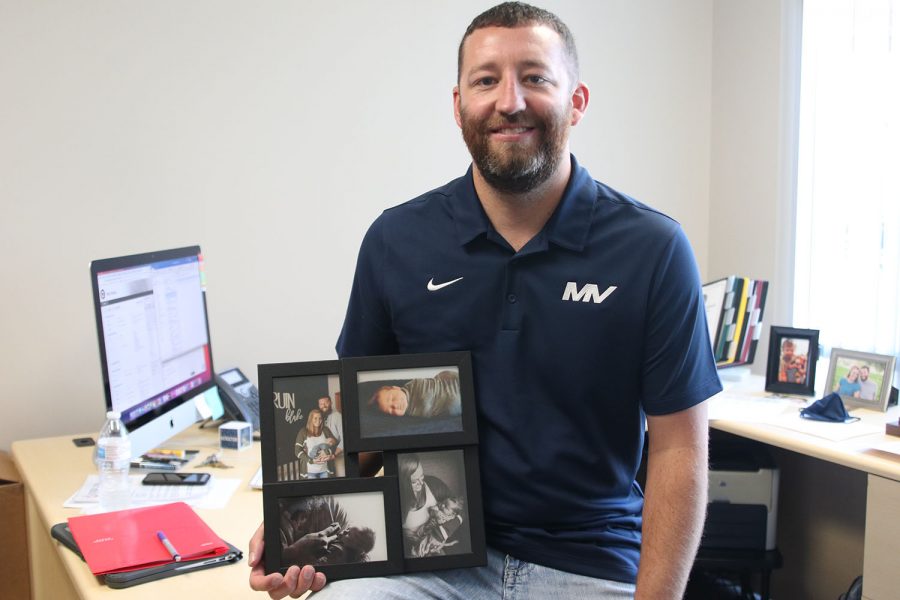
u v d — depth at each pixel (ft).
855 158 8.96
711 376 4.57
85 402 8.04
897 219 8.50
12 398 7.77
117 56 7.97
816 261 9.48
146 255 6.26
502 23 4.33
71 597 6.08
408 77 9.21
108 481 5.69
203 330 7.23
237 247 8.62
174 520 5.11
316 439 4.51
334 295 9.09
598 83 10.24
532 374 4.52
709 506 7.84
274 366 4.59
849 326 9.07
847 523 8.38
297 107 8.75
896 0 8.44
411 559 4.31
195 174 8.38
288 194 8.79
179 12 8.18
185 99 8.28
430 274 4.67
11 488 6.76
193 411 6.93
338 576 4.25
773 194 9.96
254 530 5.14
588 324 4.46
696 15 10.65
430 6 9.25
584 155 10.26
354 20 8.93
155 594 4.29
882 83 8.63
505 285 4.53
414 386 4.51
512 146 4.27
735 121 10.44
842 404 7.09
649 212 4.62
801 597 8.89
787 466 9.02
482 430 4.58
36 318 7.82
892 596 5.88
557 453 4.49
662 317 4.46
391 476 4.37
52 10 7.70
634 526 4.72
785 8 9.70
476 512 4.40
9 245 7.69
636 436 4.72
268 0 8.54
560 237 4.50
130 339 5.99
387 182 9.22
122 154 8.05
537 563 4.47
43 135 7.75
